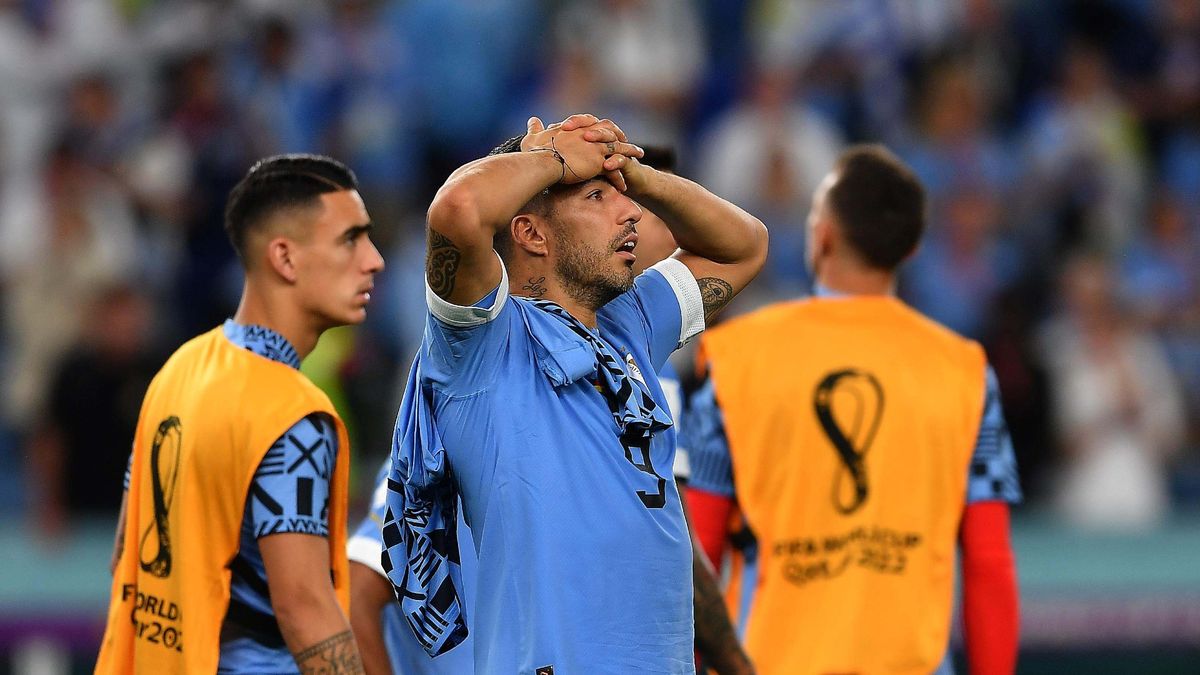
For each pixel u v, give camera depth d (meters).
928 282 38.28
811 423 15.42
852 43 43.97
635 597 11.01
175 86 41.56
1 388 37.66
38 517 33.28
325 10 43.12
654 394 11.75
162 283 38.25
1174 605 26.47
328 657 12.55
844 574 15.24
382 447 32.25
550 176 11.10
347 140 41.31
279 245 13.52
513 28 44.75
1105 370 35.38
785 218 39.34
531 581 10.86
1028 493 35.16
